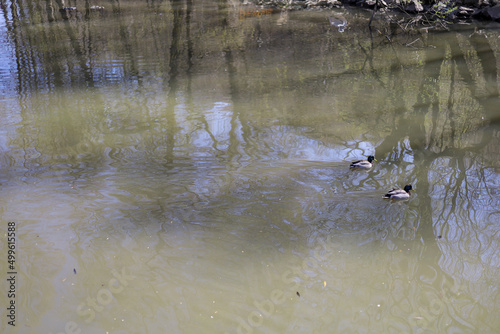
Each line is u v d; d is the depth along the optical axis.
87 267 6.90
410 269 7.04
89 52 20.22
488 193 9.11
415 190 9.21
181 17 27.47
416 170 10.07
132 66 18.25
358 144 11.40
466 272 7.00
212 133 11.98
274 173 9.75
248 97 14.85
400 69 17.69
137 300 6.32
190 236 7.64
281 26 24.89
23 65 18.34
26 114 13.38
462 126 12.55
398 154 10.87
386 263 7.14
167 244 7.43
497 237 7.77
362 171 9.91
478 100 14.39
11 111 13.61
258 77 16.88
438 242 7.65
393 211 8.43
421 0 26.61
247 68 17.95
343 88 15.72
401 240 7.67
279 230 7.82
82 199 8.69
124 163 10.23
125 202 8.61
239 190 9.07
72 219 8.05
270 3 31.48
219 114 13.34
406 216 8.29
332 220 8.14
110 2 32.75
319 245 7.49
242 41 22.03
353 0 29.86
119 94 15.11
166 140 11.53
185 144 11.30
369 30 23.66
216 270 6.90
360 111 13.66
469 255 7.35
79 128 12.32
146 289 6.51
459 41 21.23
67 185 9.23
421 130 12.30
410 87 15.73
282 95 15.05
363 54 19.72
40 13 28.97
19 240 7.45
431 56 19.20
